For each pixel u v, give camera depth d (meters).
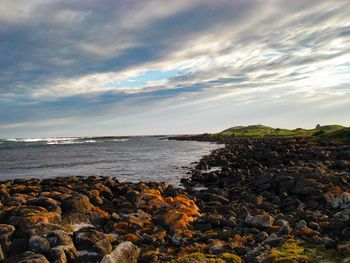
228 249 12.97
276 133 133.38
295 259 11.23
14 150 107.25
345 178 27.11
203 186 34.88
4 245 12.63
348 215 16.39
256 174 35.09
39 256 11.49
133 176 43.53
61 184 28.48
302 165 35.78
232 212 19.48
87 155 82.94
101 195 23.97
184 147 112.25
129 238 14.73
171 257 12.64
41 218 15.22
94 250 12.66
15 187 26.16
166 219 17.00
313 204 21.42
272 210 20.44
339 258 11.39
